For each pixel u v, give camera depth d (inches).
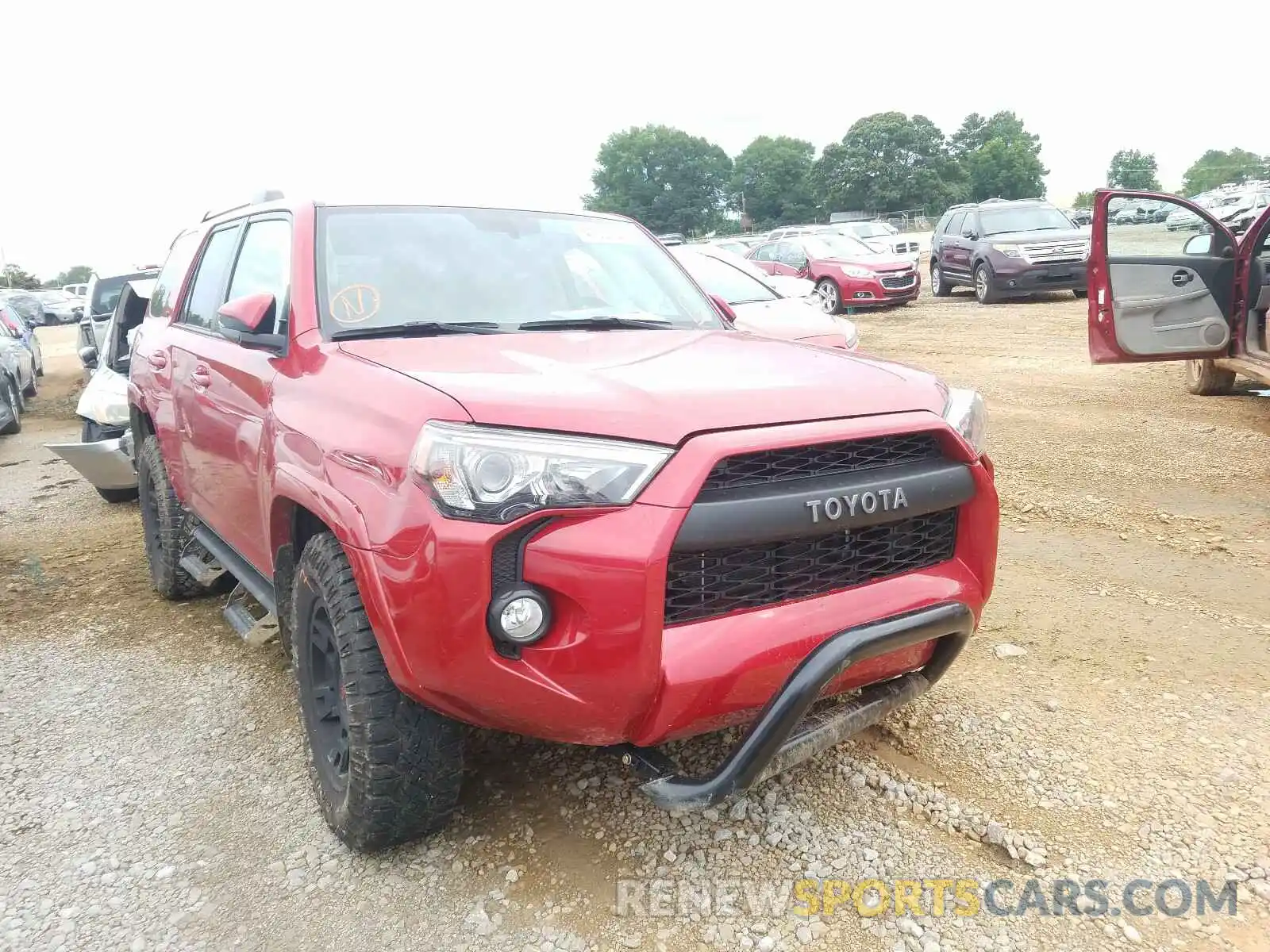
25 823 114.1
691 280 158.2
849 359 114.5
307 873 102.8
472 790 116.0
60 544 245.0
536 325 127.0
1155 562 186.1
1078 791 113.2
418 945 91.7
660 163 4448.8
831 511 89.2
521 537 83.1
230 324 117.5
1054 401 332.8
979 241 665.6
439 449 84.0
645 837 106.3
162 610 188.5
